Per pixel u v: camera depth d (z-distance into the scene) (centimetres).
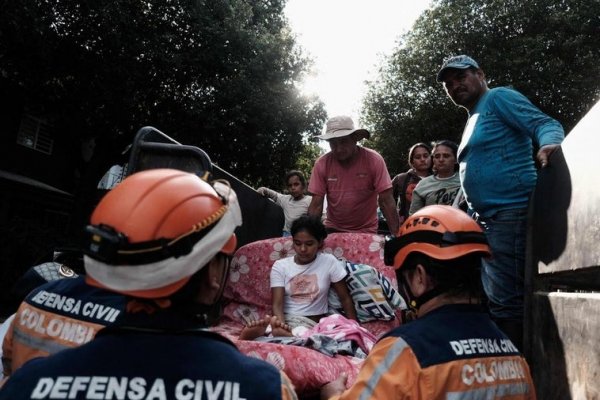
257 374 115
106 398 104
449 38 1919
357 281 387
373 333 376
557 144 283
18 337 189
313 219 391
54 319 186
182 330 116
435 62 1956
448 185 503
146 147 283
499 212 321
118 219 113
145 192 117
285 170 1842
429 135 1980
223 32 1584
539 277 291
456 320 162
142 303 118
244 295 422
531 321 293
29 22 1260
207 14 1578
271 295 416
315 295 383
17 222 1248
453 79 356
